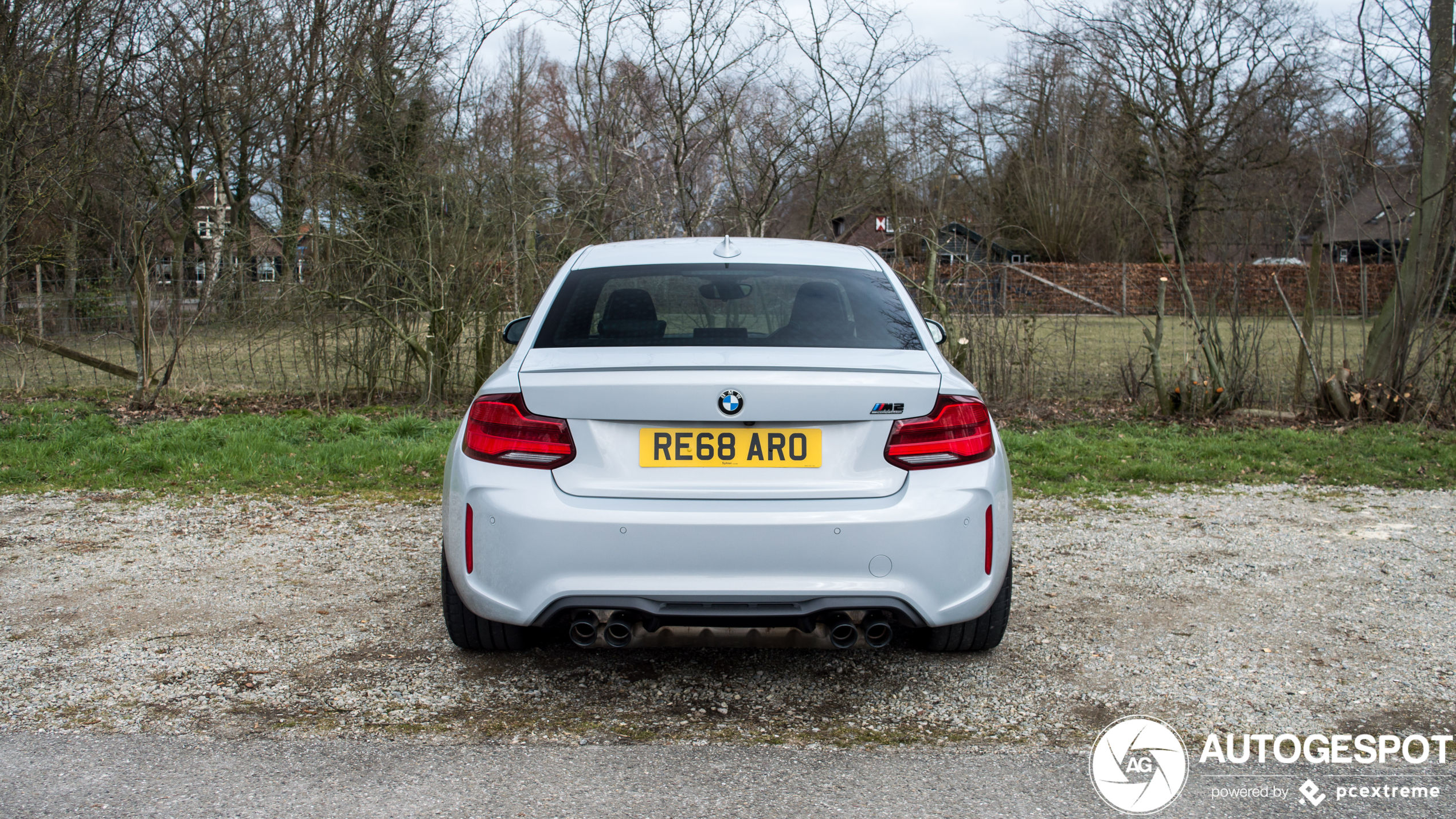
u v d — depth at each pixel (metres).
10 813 2.30
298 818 2.30
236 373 10.91
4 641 3.53
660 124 11.67
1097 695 3.11
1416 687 3.17
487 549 2.84
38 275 10.75
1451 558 4.78
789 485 2.80
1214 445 7.86
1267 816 2.36
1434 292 9.04
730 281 3.54
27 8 13.87
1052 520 5.59
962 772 2.58
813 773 2.56
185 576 4.37
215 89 20.84
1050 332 10.80
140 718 2.88
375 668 3.29
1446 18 8.89
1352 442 8.00
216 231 12.62
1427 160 9.09
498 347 10.25
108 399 10.55
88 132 13.32
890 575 2.78
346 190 10.07
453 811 2.34
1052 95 35.44
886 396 2.82
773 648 3.29
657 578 2.75
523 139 11.16
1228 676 3.27
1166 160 29.86
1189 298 9.59
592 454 2.81
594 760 2.63
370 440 7.82
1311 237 9.91
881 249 11.31
